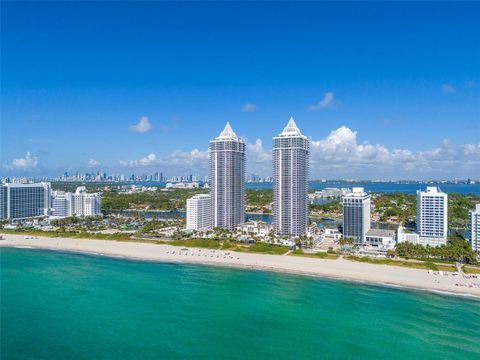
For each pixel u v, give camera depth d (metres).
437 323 199.62
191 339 181.25
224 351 170.00
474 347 174.75
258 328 193.88
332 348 173.50
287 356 166.50
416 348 173.62
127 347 172.25
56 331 188.00
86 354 165.62
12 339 179.00
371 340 181.25
